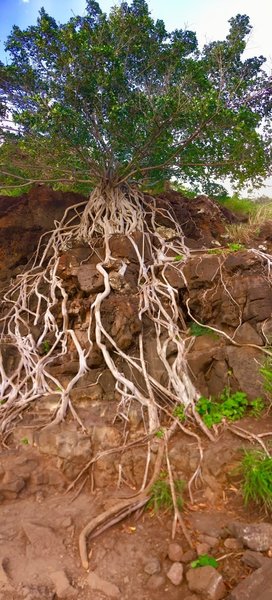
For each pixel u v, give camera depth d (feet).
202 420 16.69
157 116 21.20
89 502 14.67
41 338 21.44
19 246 26.53
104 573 11.98
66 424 17.06
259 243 26.07
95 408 17.88
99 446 16.29
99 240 24.17
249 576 10.84
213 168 26.14
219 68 23.27
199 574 11.29
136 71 24.00
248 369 17.81
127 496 14.56
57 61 21.35
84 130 22.00
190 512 13.79
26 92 23.53
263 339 18.76
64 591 11.44
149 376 18.40
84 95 21.38
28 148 23.59
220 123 21.88
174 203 28.17
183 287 21.53
